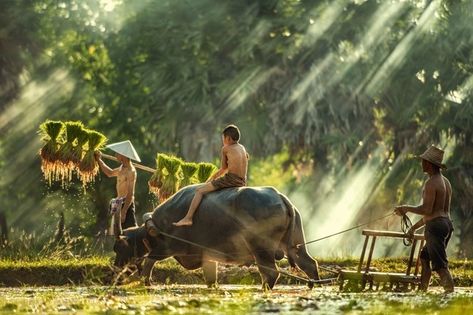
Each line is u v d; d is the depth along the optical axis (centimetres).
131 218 2469
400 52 5250
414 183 5159
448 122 5188
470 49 5281
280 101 5138
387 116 5259
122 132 5288
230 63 5212
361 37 5238
